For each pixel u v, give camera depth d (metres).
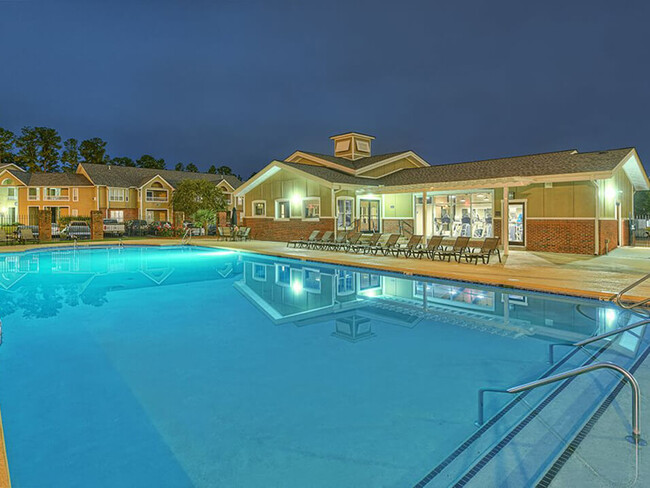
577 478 2.97
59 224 37.03
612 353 5.85
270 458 3.80
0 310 9.80
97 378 5.72
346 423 4.41
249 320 8.75
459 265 14.62
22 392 5.28
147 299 10.99
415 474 3.50
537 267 13.88
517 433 3.72
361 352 6.64
